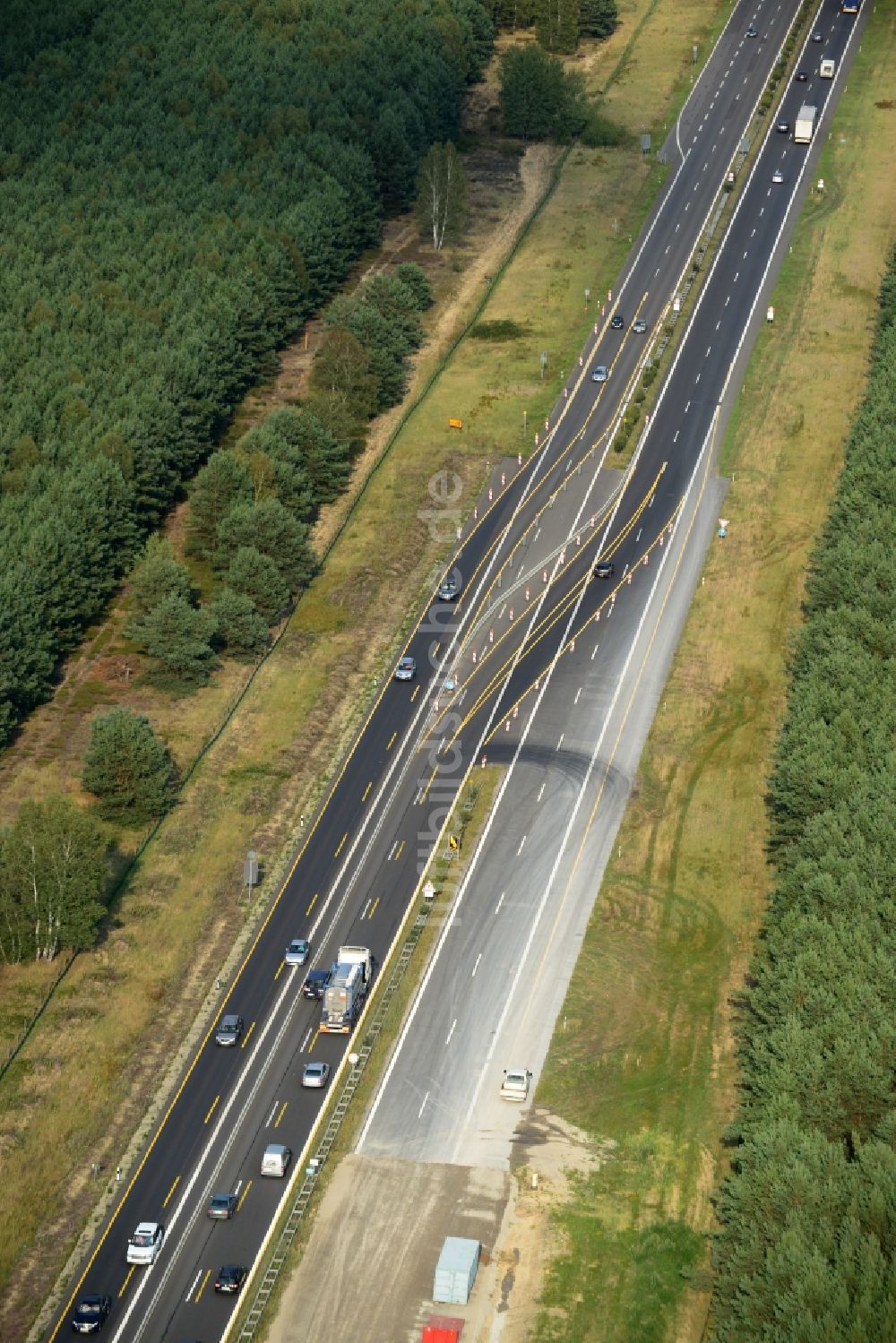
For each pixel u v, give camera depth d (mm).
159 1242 196500
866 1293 164500
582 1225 197250
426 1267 192625
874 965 198875
